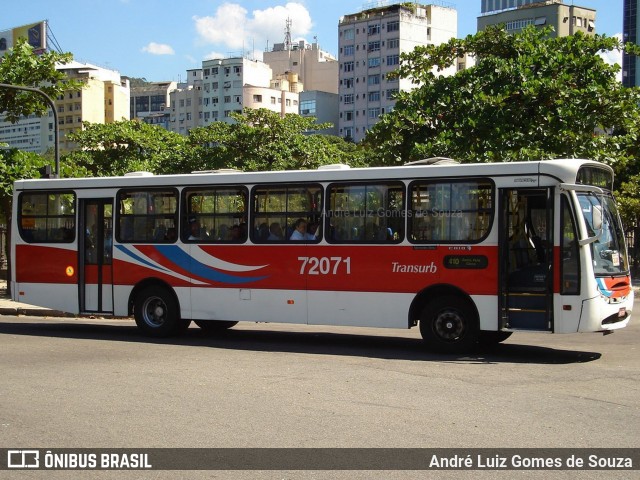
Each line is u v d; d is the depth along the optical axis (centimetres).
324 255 1272
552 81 1895
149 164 3847
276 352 1231
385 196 1232
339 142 7950
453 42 2208
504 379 966
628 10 10175
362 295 1240
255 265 1329
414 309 1213
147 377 977
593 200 1138
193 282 1388
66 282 1502
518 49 2128
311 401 830
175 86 16600
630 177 3791
